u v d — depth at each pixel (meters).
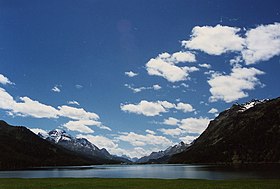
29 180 89.69
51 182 80.69
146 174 156.75
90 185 70.19
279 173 121.62
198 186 64.31
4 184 74.50
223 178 100.06
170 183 73.50
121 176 138.50
